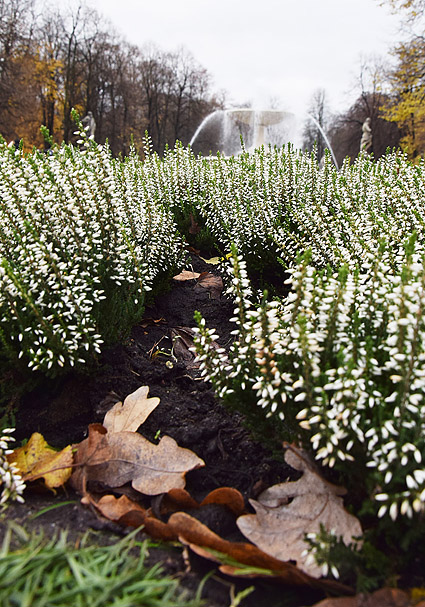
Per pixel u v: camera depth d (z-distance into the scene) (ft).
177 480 6.27
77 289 7.95
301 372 6.06
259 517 5.51
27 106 98.17
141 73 131.03
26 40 99.40
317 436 5.06
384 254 7.01
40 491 6.50
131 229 11.09
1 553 4.56
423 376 5.06
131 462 6.58
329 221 11.54
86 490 6.35
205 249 16.55
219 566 5.24
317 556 4.59
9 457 6.80
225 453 7.29
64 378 8.52
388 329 5.82
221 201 15.16
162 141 135.13
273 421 6.57
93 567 4.60
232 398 6.63
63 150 9.84
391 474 4.66
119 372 8.96
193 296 13.42
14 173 8.81
